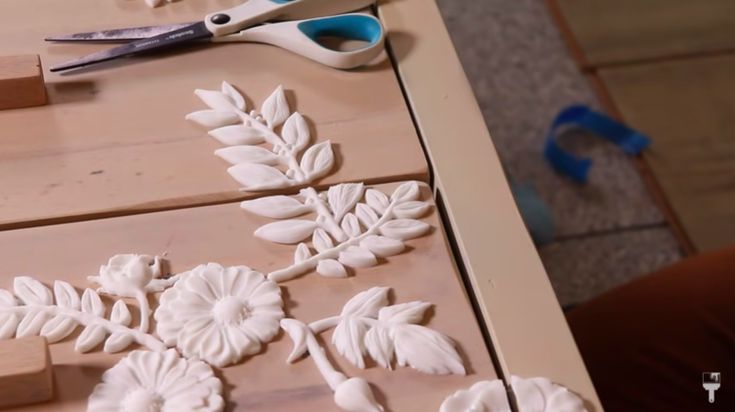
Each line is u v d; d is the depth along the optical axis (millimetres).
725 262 814
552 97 1549
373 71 677
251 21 687
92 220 572
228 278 541
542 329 526
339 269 548
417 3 725
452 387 499
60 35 680
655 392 762
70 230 564
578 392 500
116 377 493
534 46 1627
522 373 506
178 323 519
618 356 779
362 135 631
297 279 549
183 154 610
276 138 624
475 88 1555
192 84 657
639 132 1488
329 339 519
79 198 579
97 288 538
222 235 568
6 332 510
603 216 1390
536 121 1512
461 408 483
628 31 1650
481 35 1642
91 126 621
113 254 554
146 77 659
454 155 619
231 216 578
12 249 553
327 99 655
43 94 626
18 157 599
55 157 601
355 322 521
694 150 1473
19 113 625
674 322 782
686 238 1358
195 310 525
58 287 534
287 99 651
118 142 613
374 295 536
